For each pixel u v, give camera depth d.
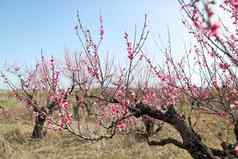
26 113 27.05
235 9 6.25
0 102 30.58
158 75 9.22
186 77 8.08
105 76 8.54
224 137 11.70
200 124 14.85
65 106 9.84
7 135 20.72
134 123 13.95
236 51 6.00
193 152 8.02
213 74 7.30
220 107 8.07
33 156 16.52
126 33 8.45
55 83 15.15
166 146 16.56
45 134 20.39
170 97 10.83
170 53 8.23
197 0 4.40
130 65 8.45
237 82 7.04
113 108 9.62
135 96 8.58
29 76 20.00
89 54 8.50
